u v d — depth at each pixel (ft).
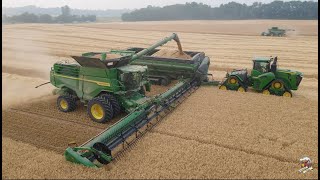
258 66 56.90
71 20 457.27
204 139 36.63
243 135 37.81
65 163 30.58
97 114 42.24
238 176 29.22
